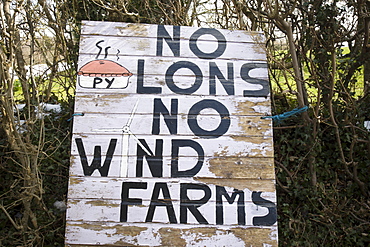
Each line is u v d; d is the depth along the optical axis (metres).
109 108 2.73
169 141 2.70
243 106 2.81
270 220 2.61
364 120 3.79
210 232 2.57
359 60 3.67
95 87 2.75
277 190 3.59
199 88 2.81
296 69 3.10
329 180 3.65
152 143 2.69
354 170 3.45
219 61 2.88
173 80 2.81
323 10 3.59
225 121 2.76
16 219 3.29
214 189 2.64
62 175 3.62
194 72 2.84
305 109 3.00
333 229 3.30
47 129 3.68
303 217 3.44
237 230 2.58
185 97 2.79
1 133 3.67
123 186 2.61
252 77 2.87
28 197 3.06
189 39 2.90
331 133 3.68
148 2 3.88
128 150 2.67
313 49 3.69
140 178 2.63
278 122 3.66
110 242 2.54
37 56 3.89
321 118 3.48
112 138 2.68
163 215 2.58
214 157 2.69
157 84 2.79
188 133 2.72
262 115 2.80
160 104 2.76
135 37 2.87
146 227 2.56
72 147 2.64
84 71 2.77
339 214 3.39
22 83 3.39
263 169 2.69
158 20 4.11
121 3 3.63
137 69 2.81
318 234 3.31
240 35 2.95
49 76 3.79
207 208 2.61
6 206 3.15
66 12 3.75
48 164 3.66
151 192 2.61
